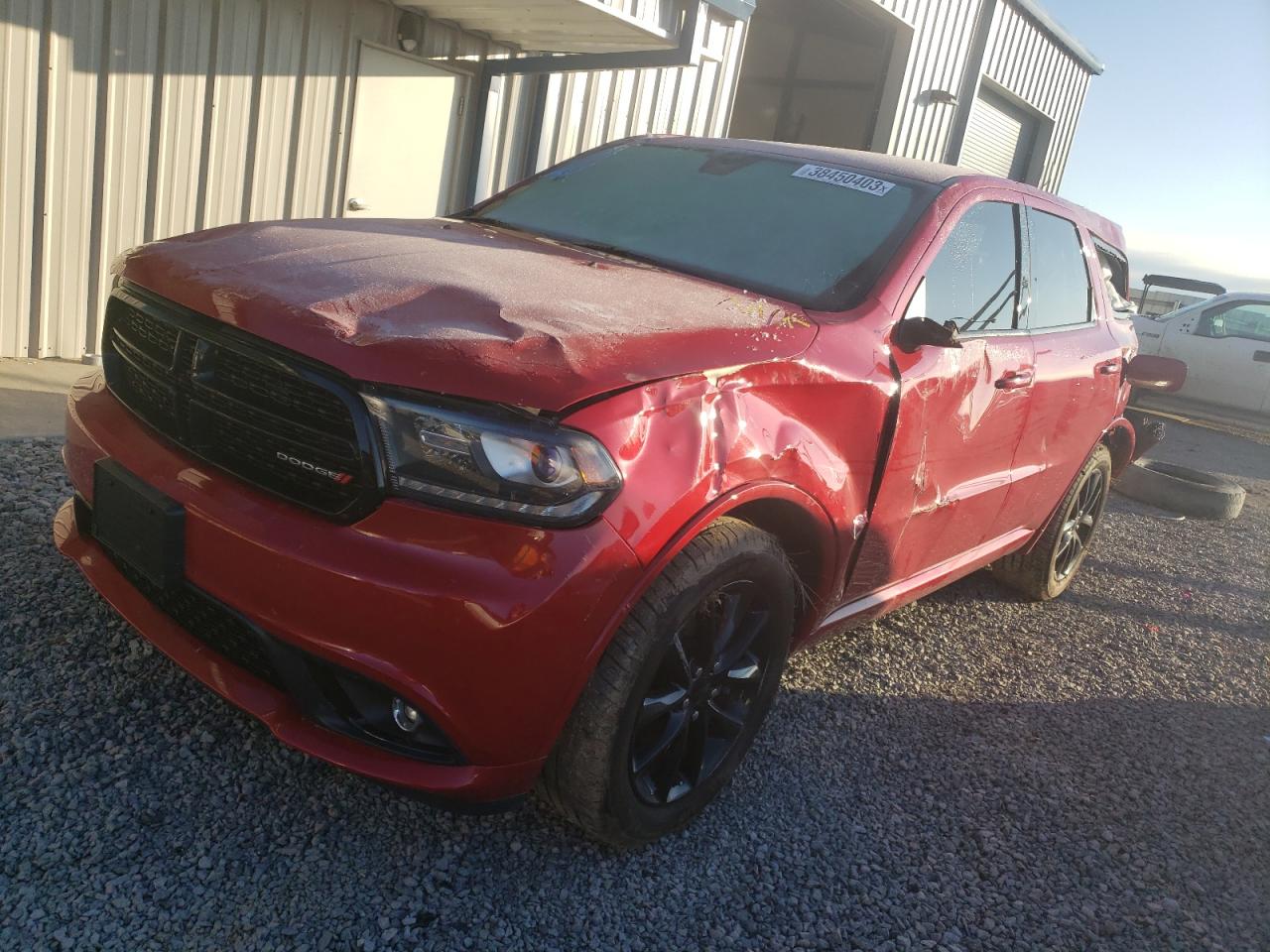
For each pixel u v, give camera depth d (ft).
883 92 44.65
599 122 28.94
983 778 10.19
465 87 25.00
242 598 6.51
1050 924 8.12
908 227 10.09
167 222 19.83
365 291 7.04
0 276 17.53
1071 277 13.80
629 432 6.50
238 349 6.72
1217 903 8.82
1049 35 54.54
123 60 18.19
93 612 9.60
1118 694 13.08
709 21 30.63
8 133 16.97
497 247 9.25
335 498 6.36
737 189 11.07
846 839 8.71
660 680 7.51
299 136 21.65
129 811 7.20
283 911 6.61
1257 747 12.21
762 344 7.68
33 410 15.37
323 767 8.12
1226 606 18.07
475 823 7.88
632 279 8.66
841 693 11.39
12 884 6.36
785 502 7.86
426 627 6.09
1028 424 12.05
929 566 11.51
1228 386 43.47
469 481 6.15
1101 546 20.48
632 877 7.67
